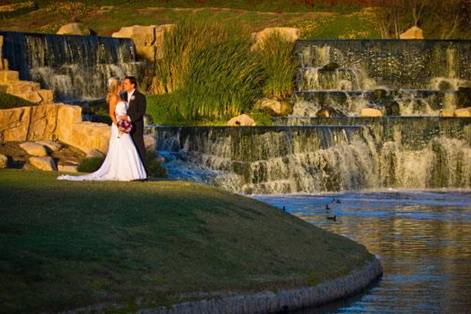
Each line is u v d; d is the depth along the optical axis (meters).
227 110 72.50
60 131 56.28
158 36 81.06
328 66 79.12
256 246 28.06
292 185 61.97
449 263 34.72
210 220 28.97
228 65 73.50
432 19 97.81
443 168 65.75
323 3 113.88
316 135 63.06
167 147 62.12
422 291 29.59
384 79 79.81
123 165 35.12
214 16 108.75
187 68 73.81
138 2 118.44
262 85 75.94
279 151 62.22
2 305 19.94
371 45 80.06
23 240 23.67
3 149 52.94
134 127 35.38
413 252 37.12
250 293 24.48
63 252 23.23
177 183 35.12
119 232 25.73
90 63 76.38
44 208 27.39
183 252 25.59
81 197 29.61
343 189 63.31
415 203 55.38
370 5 111.19
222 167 61.38
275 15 107.38
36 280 21.39
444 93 75.94
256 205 33.28
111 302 21.44
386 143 65.31
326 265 28.81
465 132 66.12
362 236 41.41
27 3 116.25
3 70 66.88
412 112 75.19
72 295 21.19
